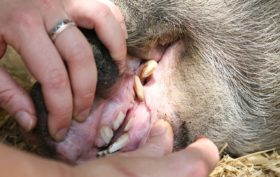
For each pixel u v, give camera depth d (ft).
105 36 1.83
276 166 2.16
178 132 2.05
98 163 1.51
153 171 1.55
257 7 2.12
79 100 1.78
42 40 1.73
